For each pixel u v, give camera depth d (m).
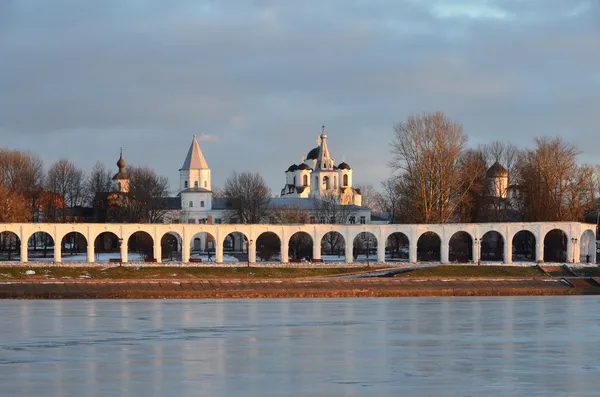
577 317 124.38
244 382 78.56
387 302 147.50
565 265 184.38
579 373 82.69
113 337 103.81
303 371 83.50
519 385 77.44
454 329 111.56
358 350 95.31
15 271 175.00
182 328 111.62
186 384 77.69
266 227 199.62
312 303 145.12
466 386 77.06
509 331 109.94
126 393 74.38
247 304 143.12
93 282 162.50
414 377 80.88
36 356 90.88
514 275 180.75
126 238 194.38
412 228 198.38
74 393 74.38
